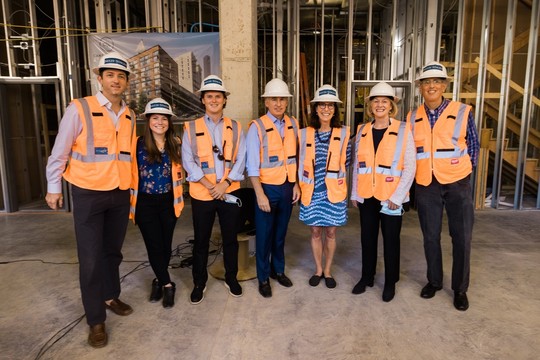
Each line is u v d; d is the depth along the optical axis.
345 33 8.43
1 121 5.32
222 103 2.52
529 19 5.99
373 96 2.49
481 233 4.30
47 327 2.33
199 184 2.50
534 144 5.80
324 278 2.97
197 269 2.60
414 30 5.56
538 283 2.94
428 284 2.74
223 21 3.46
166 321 2.38
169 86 5.21
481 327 2.30
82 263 2.09
